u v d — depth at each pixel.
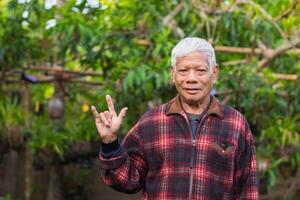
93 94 7.46
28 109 7.05
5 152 7.23
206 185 2.79
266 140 6.13
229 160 2.82
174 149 2.82
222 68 5.73
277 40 5.80
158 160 2.84
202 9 5.72
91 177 10.04
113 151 2.84
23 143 7.08
